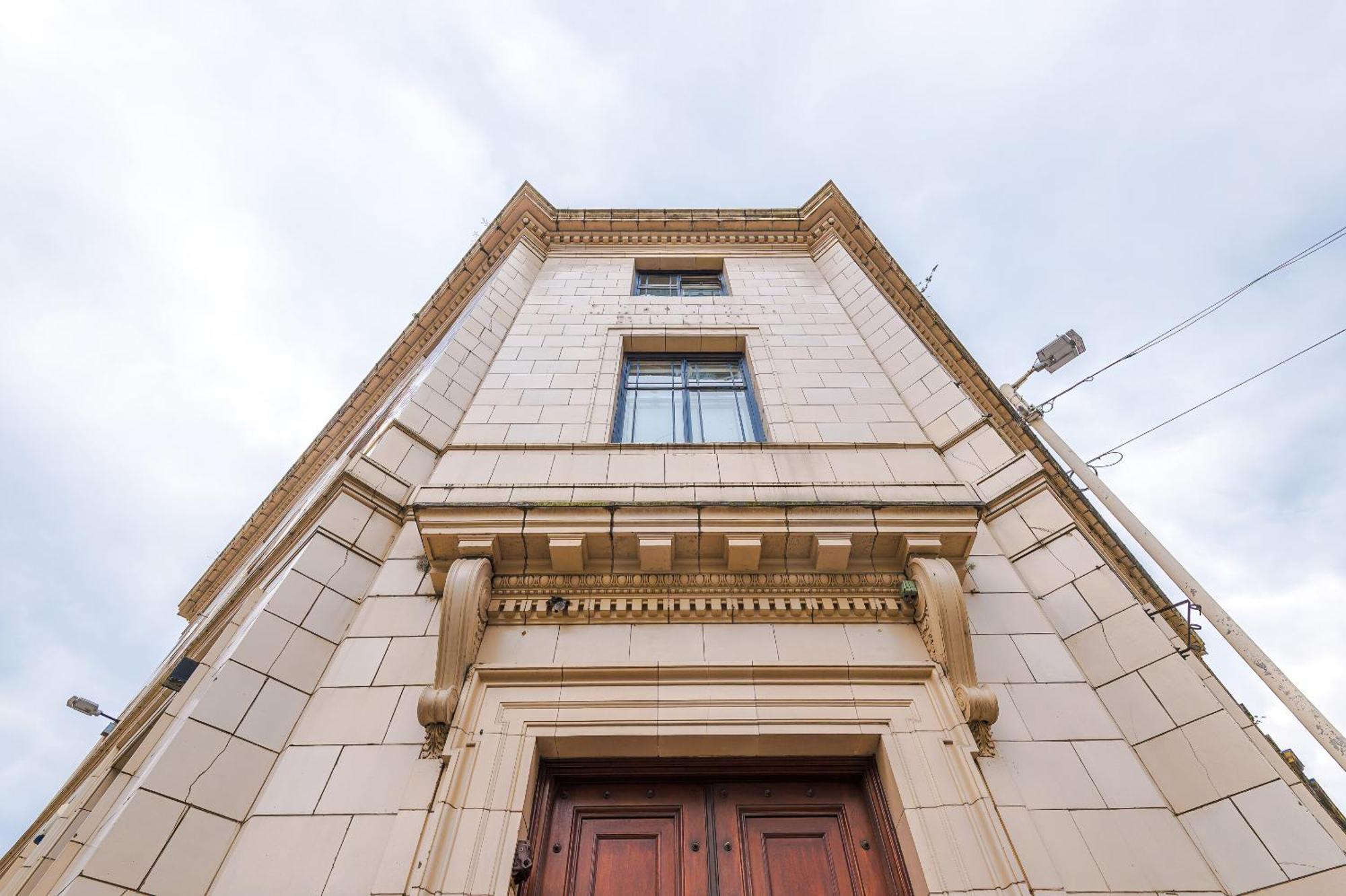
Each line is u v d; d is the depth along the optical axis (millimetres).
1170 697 4578
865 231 11992
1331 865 3586
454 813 3910
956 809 3982
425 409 7324
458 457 6371
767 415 7422
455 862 3691
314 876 3672
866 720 4480
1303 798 4742
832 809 4414
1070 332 11250
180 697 7090
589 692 4574
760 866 4129
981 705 4363
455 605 4707
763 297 10172
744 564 5195
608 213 12172
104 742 10219
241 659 4566
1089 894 3654
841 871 4113
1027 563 5766
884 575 5258
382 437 6793
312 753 4250
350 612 5258
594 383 7859
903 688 4668
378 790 4070
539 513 5164
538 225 11984
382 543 5871
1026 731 4430
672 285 11273
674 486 5684
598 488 5652
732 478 6203
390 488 6297
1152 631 4934
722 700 4551
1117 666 4875
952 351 11781
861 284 10086
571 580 5168
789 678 4680
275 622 4875
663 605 5094
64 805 8922
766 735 4410
